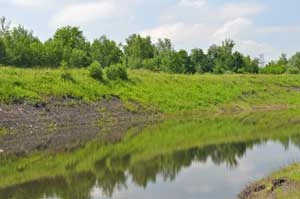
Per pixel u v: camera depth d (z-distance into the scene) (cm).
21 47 7481
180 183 2678
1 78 5222
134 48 12244
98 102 5969
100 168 3130
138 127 5281
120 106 6159
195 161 3375
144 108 6456
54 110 5203
